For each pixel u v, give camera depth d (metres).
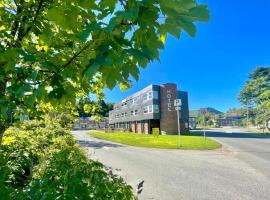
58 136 8.36
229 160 17.20
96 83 4.41
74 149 6.56
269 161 16.66
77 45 1.92
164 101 52.41
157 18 1.21
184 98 54.69
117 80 1.38
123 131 69.50
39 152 5.44
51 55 1.90
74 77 1.93
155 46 1.36
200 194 9.26
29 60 1.61
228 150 23.16
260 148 24.64
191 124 111.88
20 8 2.45
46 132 8.16
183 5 1.09
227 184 10.71
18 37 2.43
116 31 1.28
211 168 14.33
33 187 2.01
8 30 2.47
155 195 9.09
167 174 12.68
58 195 1.89
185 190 9.78
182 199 8.71
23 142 5.76
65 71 1.83
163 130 51.84
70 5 1.40
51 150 5.57
